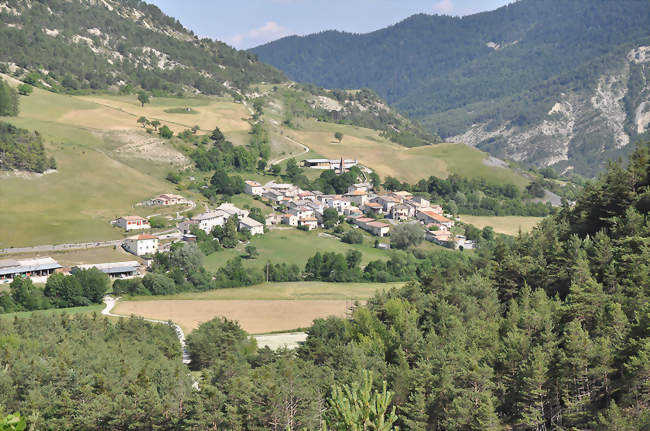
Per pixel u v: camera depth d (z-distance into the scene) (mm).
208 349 98438
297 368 76125
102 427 68812
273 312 135625
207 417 65750
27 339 92000
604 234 89688
